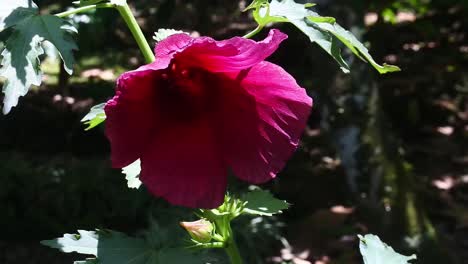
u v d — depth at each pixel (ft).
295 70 7.75
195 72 1.85
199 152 1.83
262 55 1.73
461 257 5.53
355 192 5.47
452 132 7.97
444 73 8.76
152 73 1.76
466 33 9.45
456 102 8.50
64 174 6.38
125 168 2.05
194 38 1.73
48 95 7.85
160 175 1.81
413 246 5.08
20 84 1.82
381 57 8.25
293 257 5.67
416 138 7.92
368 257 2.36
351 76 5.29
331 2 5.03
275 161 1.85
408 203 5.25
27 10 1.88
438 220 6.12
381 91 8.22
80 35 6.98
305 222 6.11
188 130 1.84
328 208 6.36
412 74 8.74
